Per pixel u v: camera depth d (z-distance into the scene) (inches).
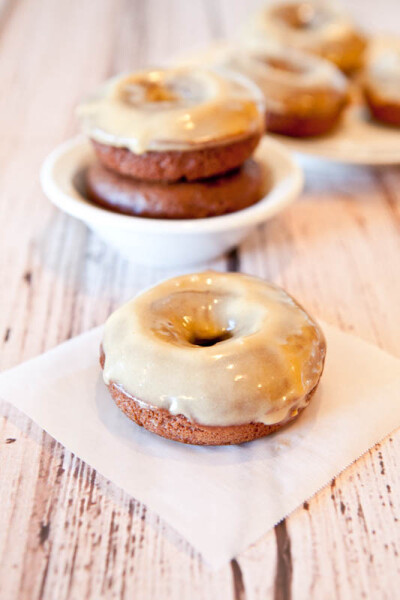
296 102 18.5
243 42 22.6
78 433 11.6
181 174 14.5
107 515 10.8
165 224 14.1
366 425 11.7
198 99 15.1
